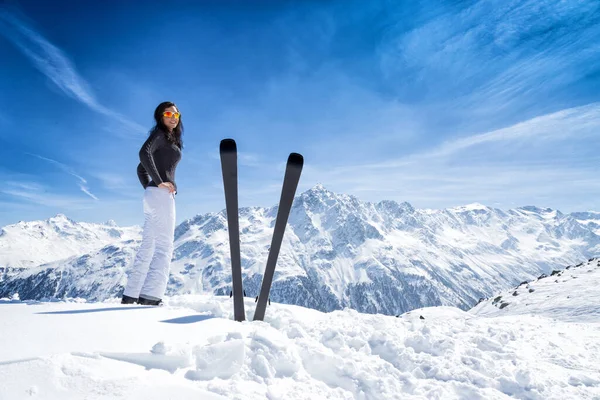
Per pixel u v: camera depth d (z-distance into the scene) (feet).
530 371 10.80
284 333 11.98
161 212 15.55
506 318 23.49
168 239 15.71
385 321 14.64
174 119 16.05
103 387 6.82
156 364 8.09
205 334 10.29
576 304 38.78
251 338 10.02
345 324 13.57
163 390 6.97
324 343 11.53
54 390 6.59
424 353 11.73
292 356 9.57
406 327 14.66
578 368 12.64
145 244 16.01
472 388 9.72
